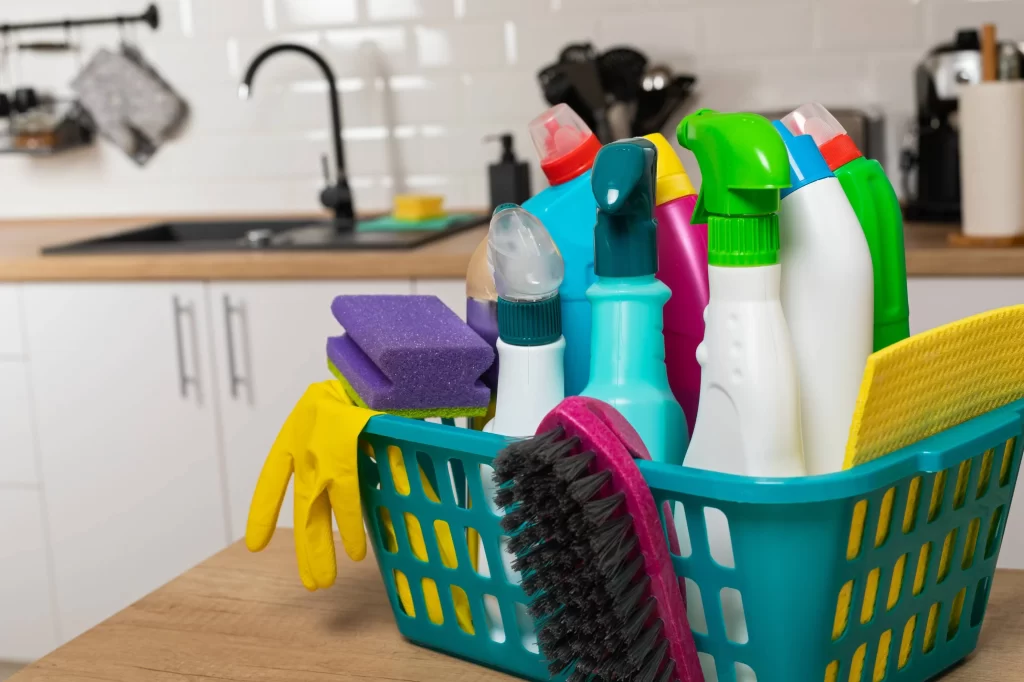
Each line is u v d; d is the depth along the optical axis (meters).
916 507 0.54
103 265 1.95
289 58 2.48
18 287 2.00
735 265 0.53
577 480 0.49
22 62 2.61
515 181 2.22
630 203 0.57
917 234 1.80
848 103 2.21
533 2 2.34
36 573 2.11
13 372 2.03
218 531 2.01
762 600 0.51
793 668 0.52
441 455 0.60
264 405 1.94
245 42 2.50
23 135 2.51
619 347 0.59
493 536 0.59
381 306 0.70
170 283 1.94
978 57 1.82
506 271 0.60
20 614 2.13
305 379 1.92
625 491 0.50
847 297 0.56
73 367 2.01
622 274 0.59
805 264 0.56
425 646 0.65
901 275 0.62
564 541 0.50
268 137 2.53
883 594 0.54
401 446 0.62
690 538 0.52
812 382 0.56
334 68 2.46
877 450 0.51
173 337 1.96
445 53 2.41
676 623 0.51
